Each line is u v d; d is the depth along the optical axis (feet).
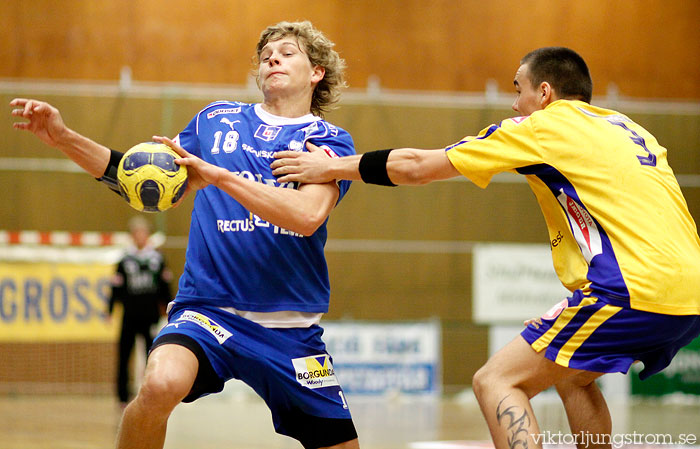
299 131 21.70
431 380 72.79
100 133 77.61
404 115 80.74
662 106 82.58
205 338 19.58
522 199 81.35
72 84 81.15
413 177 20.63
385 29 86.12
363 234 79.30
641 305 18.66
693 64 89.86
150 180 19.33
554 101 21.77
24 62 80.69
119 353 60.90
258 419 54.08
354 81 85.51
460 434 45.55
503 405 19.22
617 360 19.03
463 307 80.89
